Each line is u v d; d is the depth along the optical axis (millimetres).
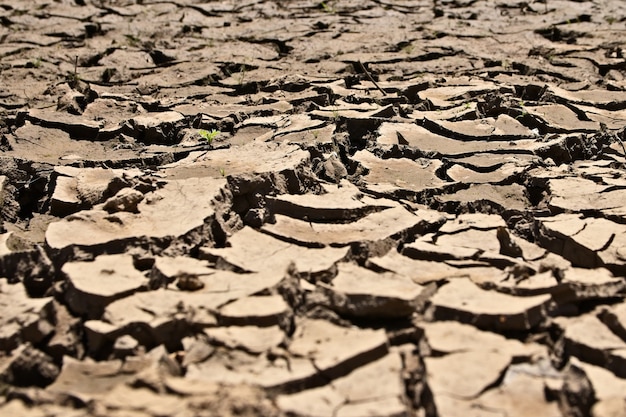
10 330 3936
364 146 7047
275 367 3664
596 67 9484
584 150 6844
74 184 5824
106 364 3787
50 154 6691
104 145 6980
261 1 13242
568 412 3428
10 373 3768
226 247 4809
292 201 5230
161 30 11312
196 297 4137
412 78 8969
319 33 11102
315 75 9008
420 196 5758
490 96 7750
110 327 3971
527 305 3998
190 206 5141
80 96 8117
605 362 3746
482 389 3492
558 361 3803
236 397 3375
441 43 10523
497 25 11664
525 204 5746
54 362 3982
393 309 4059
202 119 7348
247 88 8711
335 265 4582
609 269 4680
